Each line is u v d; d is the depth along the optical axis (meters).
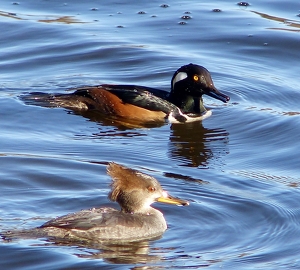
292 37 22.64
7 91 19.23
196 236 12.41
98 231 12.04
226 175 14.84
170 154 15.94
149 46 22.12
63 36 22.69
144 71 20.77
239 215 13.15
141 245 12.06
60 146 16.11
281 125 17.53
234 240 12.30
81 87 19.00
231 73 20.64
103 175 14.56
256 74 20.66
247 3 25.02
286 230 12.63
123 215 12.45
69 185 14.09
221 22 23.67
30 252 11.55
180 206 13.43
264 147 16.44
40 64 21.11
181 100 18.45
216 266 11.42
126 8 24.80
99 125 17.64
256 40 22.61
